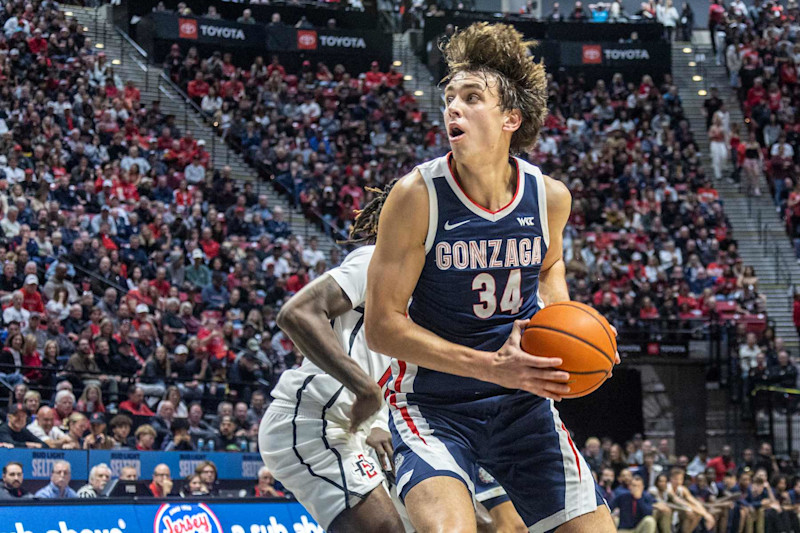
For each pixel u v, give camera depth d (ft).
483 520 13.76
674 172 75.46
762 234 73.31
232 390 42.34
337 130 74.74
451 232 10.10
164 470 27.86
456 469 10.30
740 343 59.06
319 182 67.41
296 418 13.46
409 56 87.92
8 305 39.83
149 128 65.92
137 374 39.29
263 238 56.29
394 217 10.05
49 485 26.48
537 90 10.55
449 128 10.08
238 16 85.76
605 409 58.70
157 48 78.59
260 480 30.55
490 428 10.67
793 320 65.62
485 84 10.06
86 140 59.41
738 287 64.64
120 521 19.24
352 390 11.94
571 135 77.77
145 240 51.57
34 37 67.05
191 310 45.52
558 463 10.74
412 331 10.11
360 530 13.17
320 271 56.24
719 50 90.27
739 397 58.08
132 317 43.09
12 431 29.30
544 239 10.46
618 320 59.21
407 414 10.77
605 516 10.96
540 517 10.94
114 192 55.98
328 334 11.95
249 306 50.70
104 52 74.90
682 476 40.88
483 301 10.33
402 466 10.52
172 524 20.17
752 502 43.01
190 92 74.38
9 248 43.42
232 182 63.93
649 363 59.26
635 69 86.99
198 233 54.90
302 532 22.47
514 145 10.84
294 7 86.89
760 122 81.71
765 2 95.20
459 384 10.59
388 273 10.11
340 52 84.69
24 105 60.64
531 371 9.64
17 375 35.70
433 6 89.35
